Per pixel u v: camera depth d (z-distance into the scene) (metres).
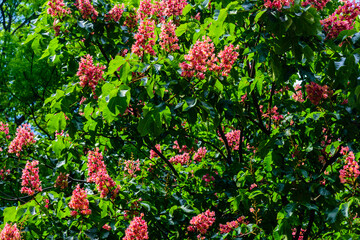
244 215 4.36
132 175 5.03
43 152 5.39
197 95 3.21
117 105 2.87
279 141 3.76
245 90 3.86
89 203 3.52
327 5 4.89
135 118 4.35
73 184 6.42
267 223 3.98
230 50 3.21
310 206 3.45
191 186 5.26
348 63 3.29
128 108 4.18
